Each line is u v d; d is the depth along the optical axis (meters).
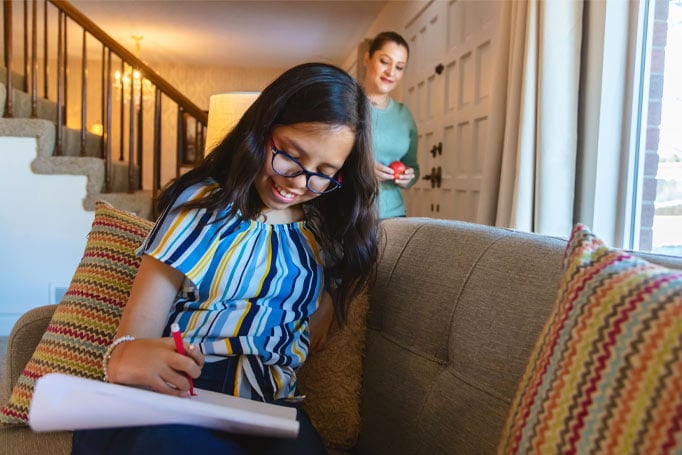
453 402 0.97
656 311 0.54
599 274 0.63
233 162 0.98
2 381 2.44
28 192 3.47
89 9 5.32
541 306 0.88
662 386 0.50
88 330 1.22
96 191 3.52
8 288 3.50
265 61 7.70
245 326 1.00
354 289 1.19
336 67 1.04
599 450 0.52
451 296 1.08
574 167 1.84
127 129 7.55
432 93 3.66
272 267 1.03
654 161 1.82
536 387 0.63
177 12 5.39
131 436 0.76
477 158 2.89
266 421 0.77
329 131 0.95
